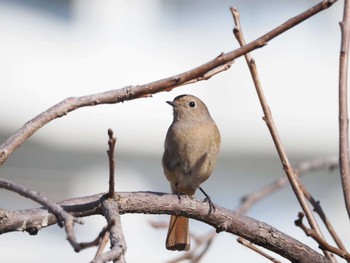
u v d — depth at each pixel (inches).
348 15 207.6
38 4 563.8
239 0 599.2
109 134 169.2
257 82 204.8
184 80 174.9
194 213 199.6
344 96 206.2
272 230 202.5
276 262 198.5
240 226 201.6
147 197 194.5
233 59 171.0
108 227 143.7
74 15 565.3
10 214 182.2
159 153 573.0
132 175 581.6
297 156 585.9
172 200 198.2
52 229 615.5
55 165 579.2
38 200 149.9
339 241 206.8
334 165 328.8
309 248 203.0
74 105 179.2
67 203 187.3
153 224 281.0
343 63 206.1
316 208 210.4
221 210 202.4
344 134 205.0
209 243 275.6
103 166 582.6
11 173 582.9
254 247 199.8
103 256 140.4
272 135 204.5
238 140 576.4
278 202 611.5
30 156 577.9
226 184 600.4
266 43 169.9
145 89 177.9
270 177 597.6
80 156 576.1
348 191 202.2
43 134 562.9
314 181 619.8
